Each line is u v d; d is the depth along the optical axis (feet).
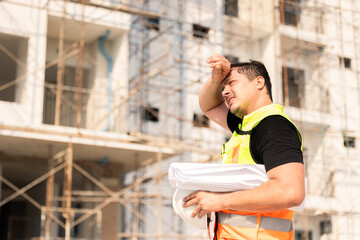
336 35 77.82
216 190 7.30
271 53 74.54
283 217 7.32
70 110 62.03
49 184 49.78
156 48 67.92
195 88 66.23
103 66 60.34
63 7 52.31
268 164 6.77
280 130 6.90
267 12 76.18
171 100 65.16
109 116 57.47
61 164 58.39
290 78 79.36
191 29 68.80
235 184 7.12
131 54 68.64
